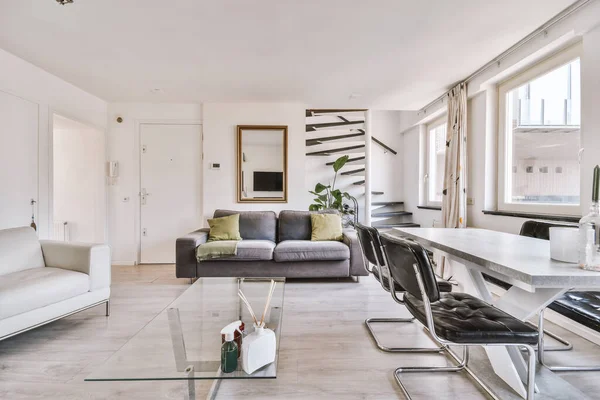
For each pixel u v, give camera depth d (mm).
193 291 2578
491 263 1281
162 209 4566
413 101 4477
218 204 4496
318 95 4176
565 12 2289
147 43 2746
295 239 4027
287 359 1948
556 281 1061
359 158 6164
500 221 3293
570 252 1252
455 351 2053
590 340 2137
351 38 2660
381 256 1986
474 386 1677
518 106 3225
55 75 3471
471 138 3791
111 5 2188
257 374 1353
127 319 2578
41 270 2477
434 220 5043
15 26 2463
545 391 1582
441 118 4930
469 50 2902
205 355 1526
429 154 5441
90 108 4121
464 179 3627
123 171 4508
